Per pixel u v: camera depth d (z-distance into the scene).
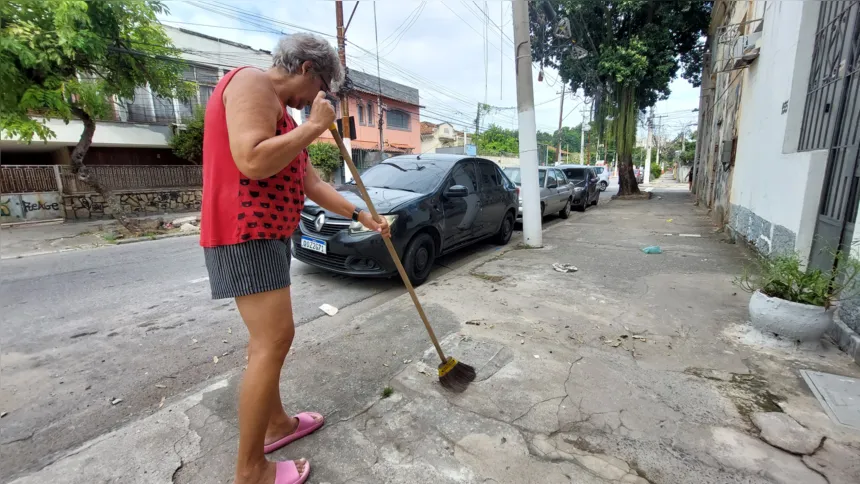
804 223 3.74
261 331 1.46
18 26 6.60
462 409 2.02
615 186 32.62
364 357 2.56
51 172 10.64
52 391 2.38
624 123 15.68
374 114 22.61
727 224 7.12
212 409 2.05
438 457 1.70
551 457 1.69
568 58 14.36
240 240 1.37
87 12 7.21
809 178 3.68
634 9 13.13
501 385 2.22
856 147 3.03
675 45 14.96
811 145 4.01
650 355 2.55
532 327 2.99
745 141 6.39
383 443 1.79
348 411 2.02
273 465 1.57
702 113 15.17
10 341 3.08
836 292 2.53
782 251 4.20
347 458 1.70
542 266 4.78
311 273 4.77
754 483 1.54
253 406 1.43
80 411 2.19
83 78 9.05
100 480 1.58
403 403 2.07
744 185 6.16
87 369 2.65
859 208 2.71
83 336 3.17
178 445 1.78
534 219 5.89
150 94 13.28
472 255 5.88
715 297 3.63
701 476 1.58
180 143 13.14
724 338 2.79
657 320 3.11
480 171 5.85
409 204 4.15
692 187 17.91
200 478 1.59
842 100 3.35
